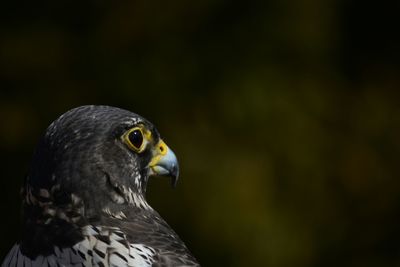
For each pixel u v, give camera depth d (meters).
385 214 14.38
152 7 13.67
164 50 13.59
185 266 6.42
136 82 13.52
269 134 13.42
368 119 14.27
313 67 13.78
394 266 14.37
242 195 13.11
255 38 13.59
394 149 14.32
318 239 13.76
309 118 13.62
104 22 13.79
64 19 13.96
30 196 6.54
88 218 6.46
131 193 6.79
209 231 13.16
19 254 6.50
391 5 15.34
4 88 13.88
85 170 6.50
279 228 13.26
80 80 13.77
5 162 13.87
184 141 13.30
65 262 6.32
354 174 14.10
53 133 6.57
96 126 6.62
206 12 13.66
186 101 13.45
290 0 13.63
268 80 13.50
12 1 13.96
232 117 13.38
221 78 13.48
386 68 14.80
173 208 13.17
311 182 13.62
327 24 13.86
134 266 6.26
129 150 6.82
